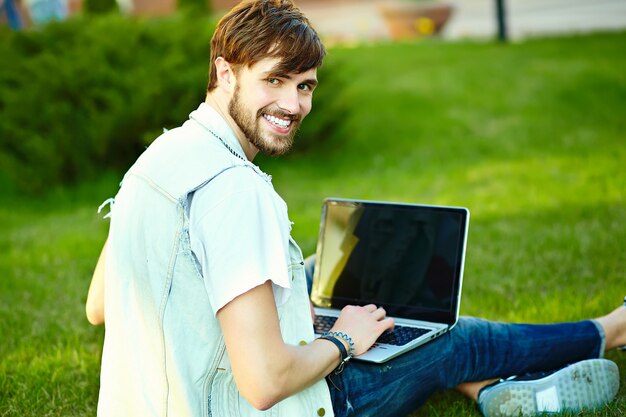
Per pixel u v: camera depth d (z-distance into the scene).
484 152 7.83
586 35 12.15
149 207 2.00
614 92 9.21
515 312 3.72
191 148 2.03
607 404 2.63
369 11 17.73
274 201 1.99
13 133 7.29
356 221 2.92
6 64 7.56
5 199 7.45
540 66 10.38
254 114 2.04
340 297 2.87
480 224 5.38
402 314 2.73
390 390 2.35
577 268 4.27
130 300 2.04
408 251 2.80
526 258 4.51
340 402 2.26
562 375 2.56
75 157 7.43
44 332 3.89
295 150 8.06
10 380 3.35
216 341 2.01
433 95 9.65
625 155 6.98
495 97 9.45
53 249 5.59
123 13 8.52
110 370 2.09
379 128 8.76
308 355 2.00
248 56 1.99
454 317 2.64
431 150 8.05
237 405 2.05
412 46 12.46
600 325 2.70
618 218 5.11
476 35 14.52
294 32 1.99
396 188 6.80
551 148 7.64
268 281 1.91
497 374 2.59
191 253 1.96
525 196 6.03
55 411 3.07
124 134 7.36
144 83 7.30
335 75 8.26
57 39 7.97
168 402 2.02
